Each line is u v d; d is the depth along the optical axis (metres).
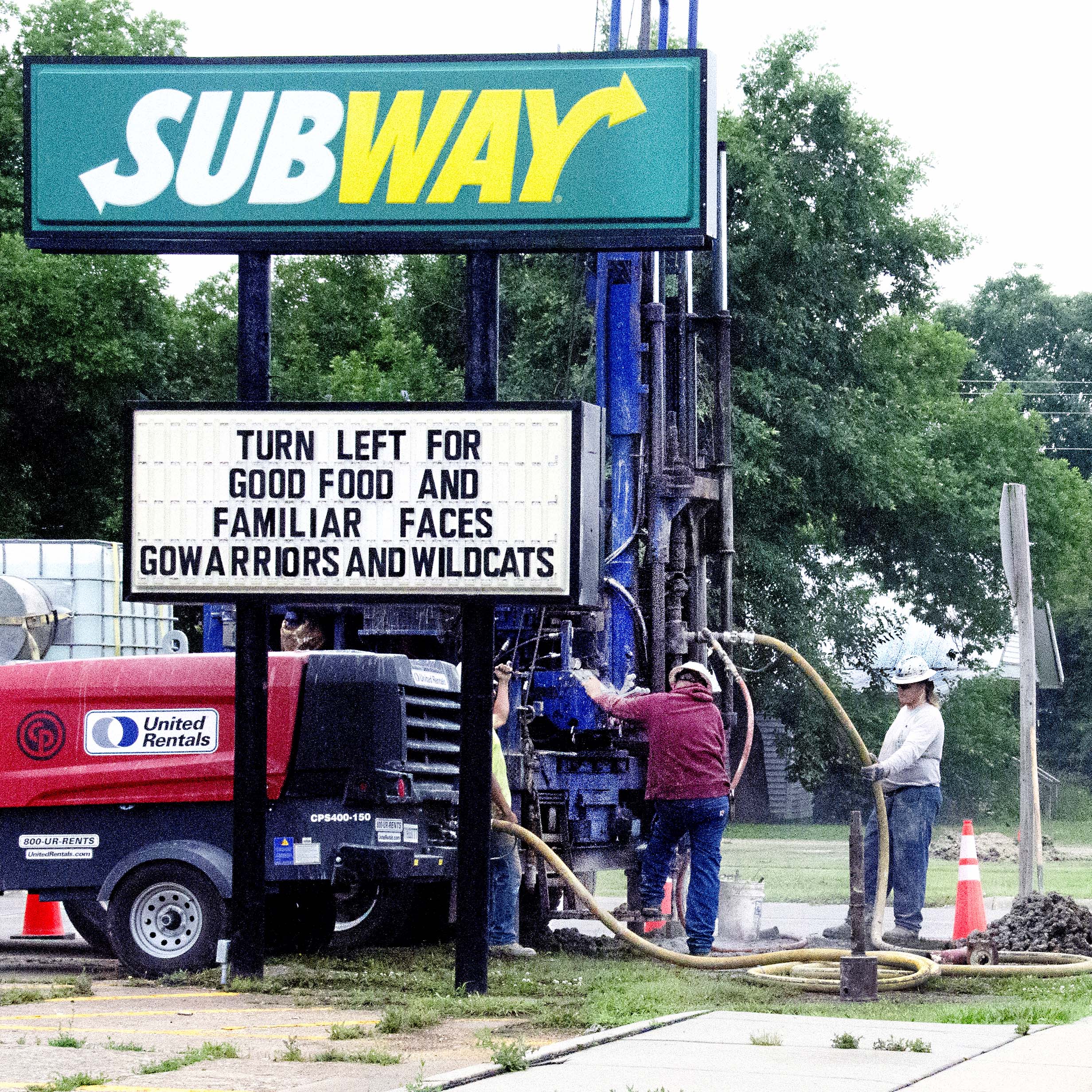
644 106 21.53
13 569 45.16
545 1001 20.48
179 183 22.12
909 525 94.62
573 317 39.03
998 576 97.31
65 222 22.22
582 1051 16.22
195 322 91.44
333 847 24.47
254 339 22.12
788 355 81.69
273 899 26.45
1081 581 133.25
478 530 21.38
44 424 86.31
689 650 32.50
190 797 24.23
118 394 84.31
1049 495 101.69
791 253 81.75
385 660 24.84
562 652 29.86
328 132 21.95
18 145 88.75
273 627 31.50
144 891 23.95
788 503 83.19
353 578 21.56
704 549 33.22
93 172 22.22
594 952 27.70
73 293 78.88
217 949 22.14
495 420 21.39
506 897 26.27
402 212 21.80
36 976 25.17
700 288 63.75
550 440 21.33
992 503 94.44
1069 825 94.88
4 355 79.38
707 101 21.42
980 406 102.88
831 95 83.75
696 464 32.59
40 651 43.62
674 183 21.47
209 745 24.34
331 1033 17.44
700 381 55.41
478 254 21.77
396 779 24.58
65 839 24.66
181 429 21.97
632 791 31.73
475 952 21.00
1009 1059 15.74
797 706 86.81
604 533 32.03
